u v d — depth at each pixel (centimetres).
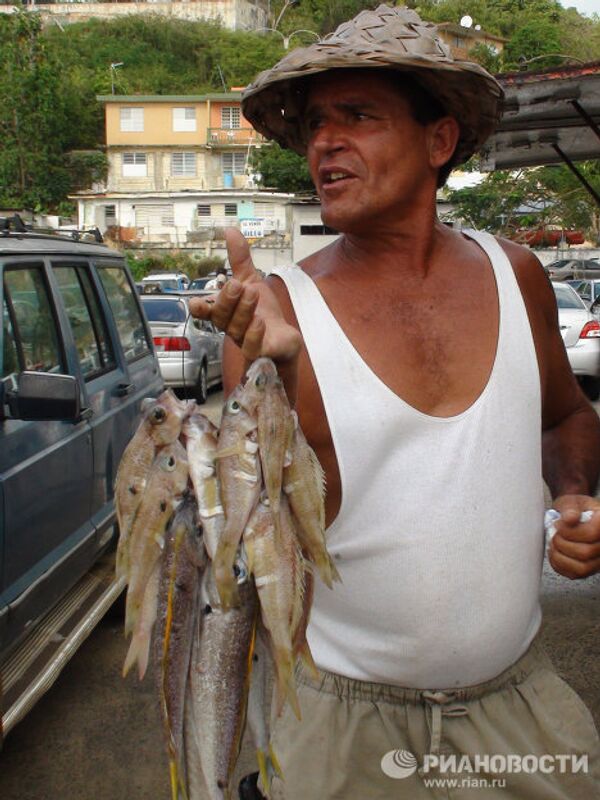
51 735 377
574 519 168
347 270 179
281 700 128
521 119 497
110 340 478
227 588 125
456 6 6362
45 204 4434
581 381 1180
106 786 341
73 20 7450
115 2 7456
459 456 166
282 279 176
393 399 165
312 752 177
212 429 131
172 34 6769
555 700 184
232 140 5169
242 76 6562
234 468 126
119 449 455
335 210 172
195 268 4106
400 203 173
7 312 345
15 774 349
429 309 175
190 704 132
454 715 175
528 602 177
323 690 178
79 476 393
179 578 130
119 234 4441
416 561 166
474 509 166
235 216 4600
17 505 324
